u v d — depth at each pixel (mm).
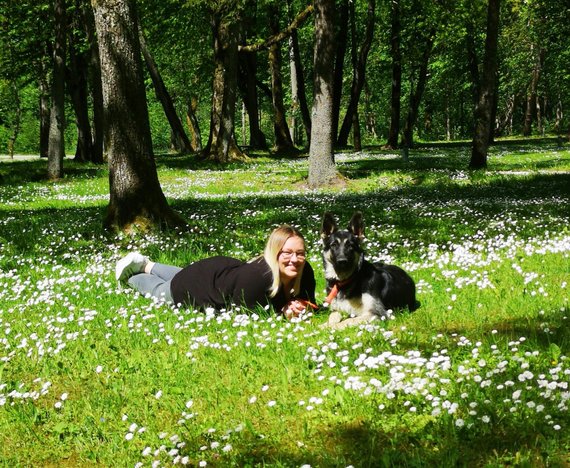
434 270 8477
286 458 3686
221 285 6754
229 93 32031
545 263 8398
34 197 21609
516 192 18969
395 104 45906
